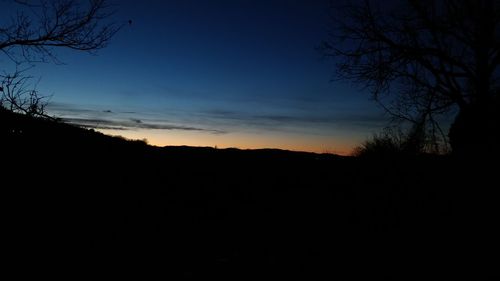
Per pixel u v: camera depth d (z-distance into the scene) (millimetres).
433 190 14820
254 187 19188
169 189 15773
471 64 14539
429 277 7562
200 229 11258
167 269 7672
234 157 26875
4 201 9445
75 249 8133
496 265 8156
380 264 8320
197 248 9344
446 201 13656
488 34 13977
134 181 14852
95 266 7395
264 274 7660
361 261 8555
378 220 12805
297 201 16562
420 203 14000
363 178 19641
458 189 14070
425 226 11523
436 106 14898
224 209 14352
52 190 10828
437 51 14445
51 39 8914
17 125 10789
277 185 19703
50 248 7891
